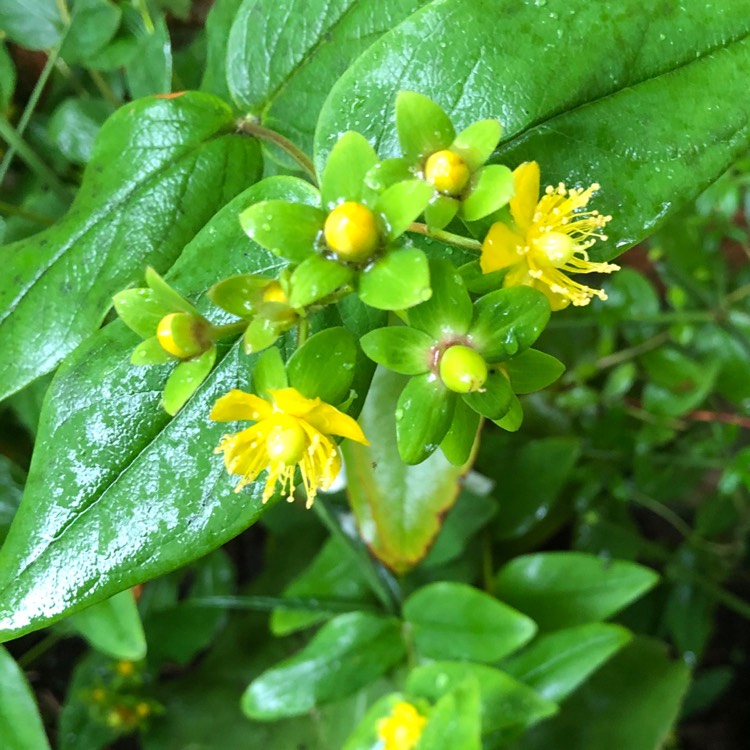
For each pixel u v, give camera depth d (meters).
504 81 0.13
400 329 0.12
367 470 0.21
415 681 0.22
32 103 0.19
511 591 0.25
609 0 0.14
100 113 0.20
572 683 0.23
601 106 0.14
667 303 0.33
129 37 0.18
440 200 0.11
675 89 0.14
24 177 0.23
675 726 0.34
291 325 0.12
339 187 0.11
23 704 0.20
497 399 0.12
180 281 0.13
